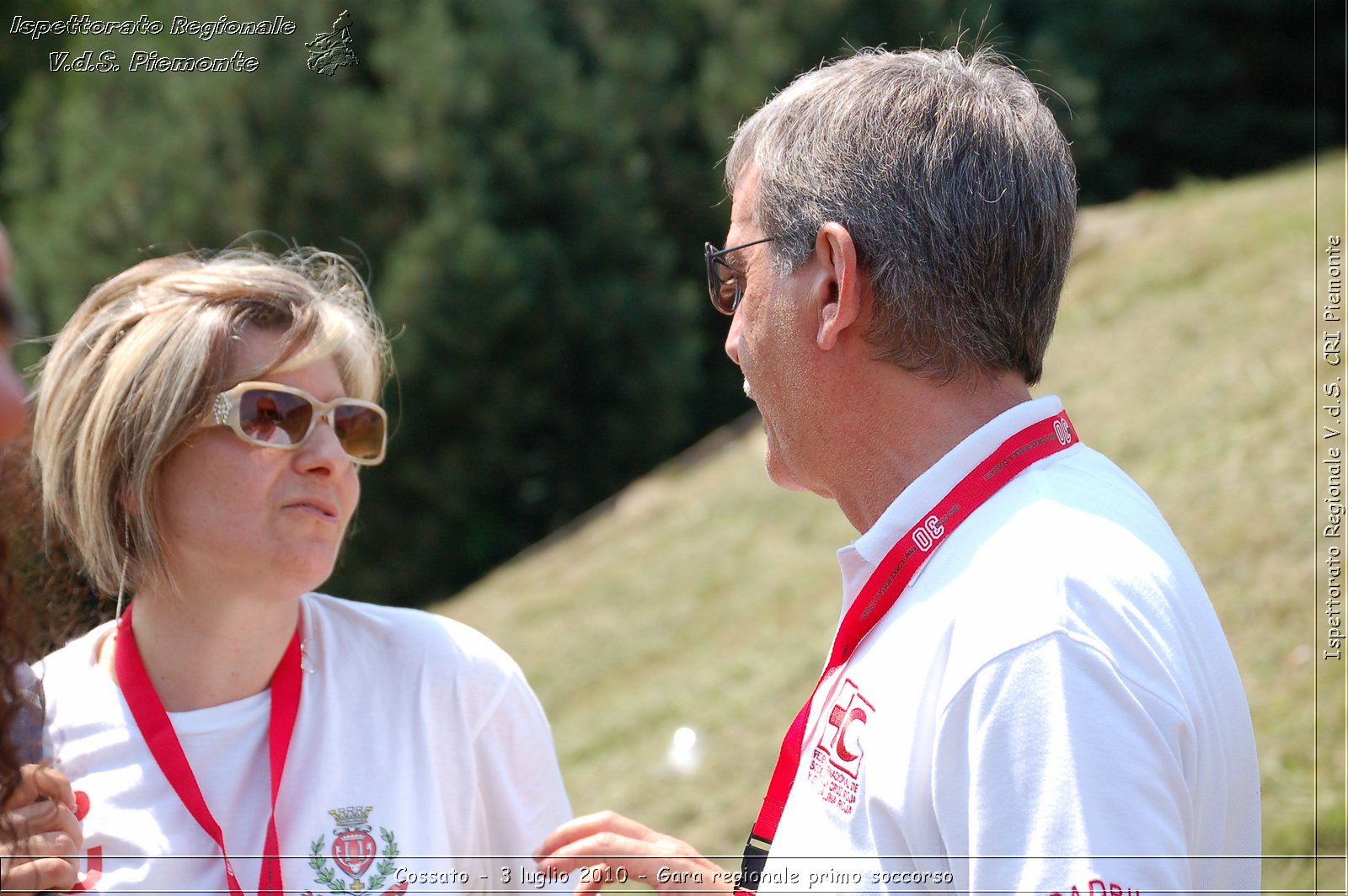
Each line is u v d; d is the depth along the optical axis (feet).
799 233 5.79
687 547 27.43
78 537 6.86
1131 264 30.40
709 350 46.32
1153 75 52.65
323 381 6.94
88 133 42.32
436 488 39.78
